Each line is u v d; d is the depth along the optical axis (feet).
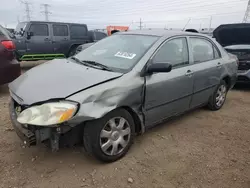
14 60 18.33
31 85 9.77
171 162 10.52
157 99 11.41
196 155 11.16
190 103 13.94
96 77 9.73
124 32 13.92
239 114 16.55
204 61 14.66
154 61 11.30
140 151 11.17
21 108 9.34
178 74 12.34
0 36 17.71
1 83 17.71
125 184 9.09
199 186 9.21
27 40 32.27
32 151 10.81
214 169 10.23
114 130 9.97
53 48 34.91
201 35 15.07
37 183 8.94
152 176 9.59
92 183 9.04
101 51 12.57
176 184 9.25
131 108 10.42
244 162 10.84
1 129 12.68
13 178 9.14
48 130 8.66
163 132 13.17
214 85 15.69
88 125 9.34
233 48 23.98
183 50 13.23
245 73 22.21
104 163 10.12
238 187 9.27
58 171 9.59
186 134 13.12
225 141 12.64
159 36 12.39
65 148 11.10
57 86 9.29
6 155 10.46
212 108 16.63
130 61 11.07
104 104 9.27
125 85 9.94
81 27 37.91
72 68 10.81
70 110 8.43
